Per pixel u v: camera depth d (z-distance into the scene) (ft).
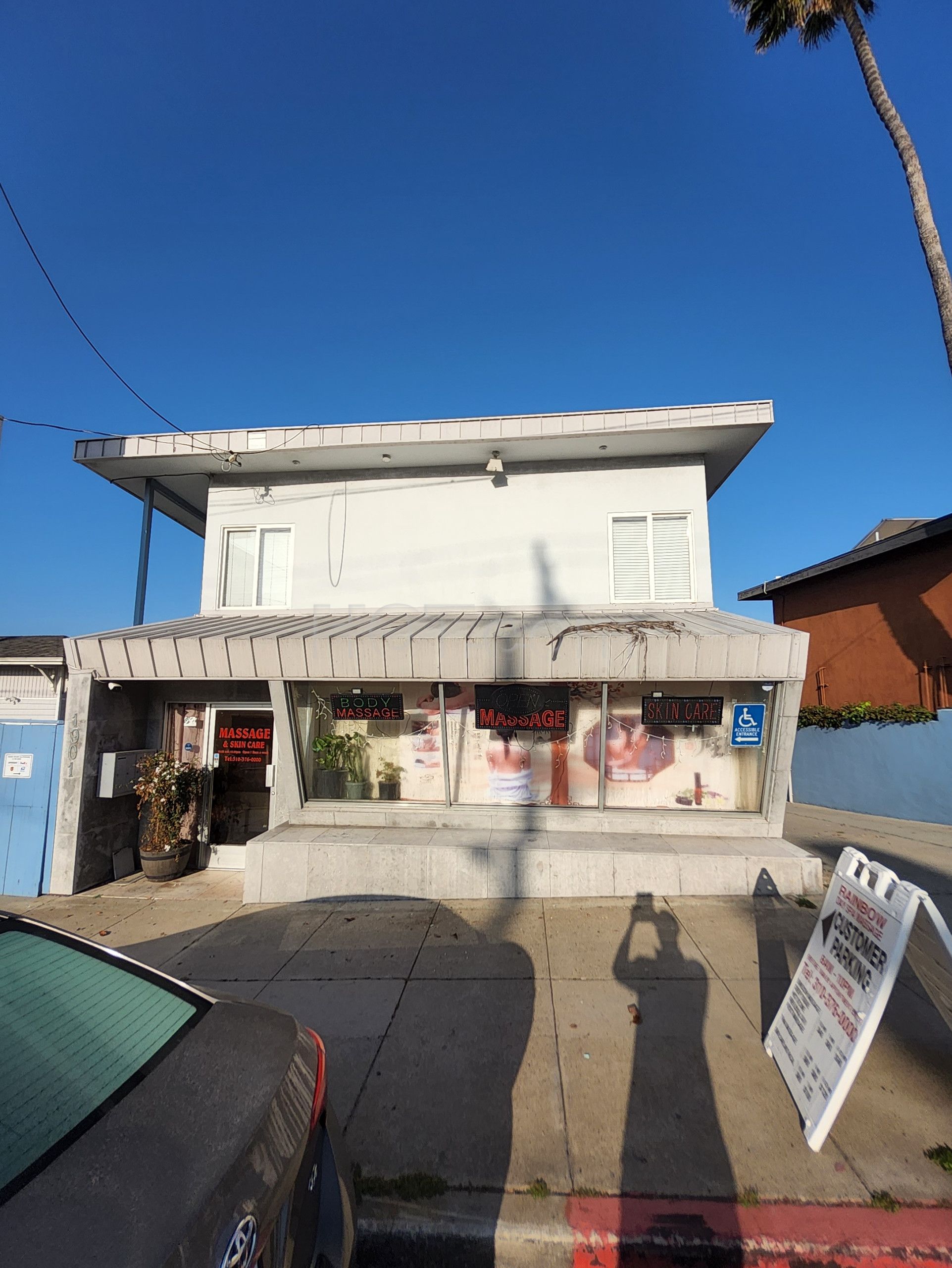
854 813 38.63
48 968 7.68
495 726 24.44
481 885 21.80
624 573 30.35
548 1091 11.60
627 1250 8.61
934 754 34.06
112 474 33.01
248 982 16.40
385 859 22.22
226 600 32.22
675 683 23.71
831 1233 8.62
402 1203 9.20
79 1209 4.93
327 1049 13.12
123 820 27.12
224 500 32.78
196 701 28.50
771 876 21.13
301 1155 6.36
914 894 9.67
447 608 30.91
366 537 31.81
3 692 38.14
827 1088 10.11
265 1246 5.42
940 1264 8.29
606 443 29.14
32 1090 6.06
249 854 22.68
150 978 8.28
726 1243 8.56
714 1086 11.61
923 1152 9.93
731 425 27.50
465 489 31.55
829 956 11.59
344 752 25.53
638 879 21.35
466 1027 13.85
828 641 47.50
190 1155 5.58
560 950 17.60
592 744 24.47
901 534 38.60
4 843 24.52
